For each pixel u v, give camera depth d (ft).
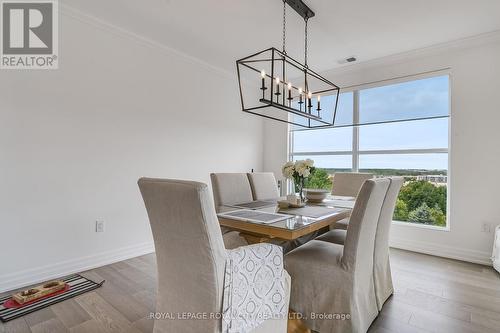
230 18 8.73
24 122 7.54
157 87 10.75
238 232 7.18
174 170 11.37
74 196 8.50
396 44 10.38
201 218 3.64
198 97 12.35
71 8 8.24
